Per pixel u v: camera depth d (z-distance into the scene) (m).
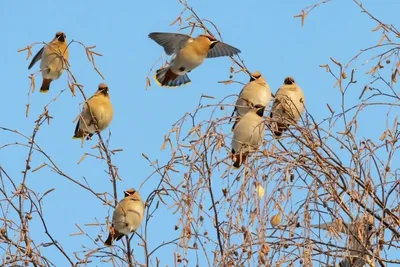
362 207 10.09
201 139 10.35
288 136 10.79
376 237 9.97
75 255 11.21
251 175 9.68
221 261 9.48
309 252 9.41
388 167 10.37
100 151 12.41
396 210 10.33
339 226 9.76
